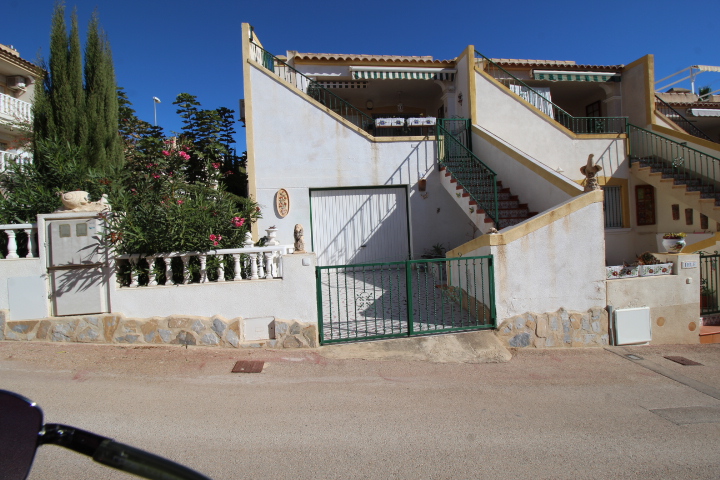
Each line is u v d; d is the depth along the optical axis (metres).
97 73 9.14
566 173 12.62
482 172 10.88
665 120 13.73
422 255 11.64
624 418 4.46
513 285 6.80
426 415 4.37
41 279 5.90
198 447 3.59
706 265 8.30
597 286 7.05
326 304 8.30
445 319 7.28
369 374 5.45
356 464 3.45
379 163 11.53
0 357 5.31
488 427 4.16
